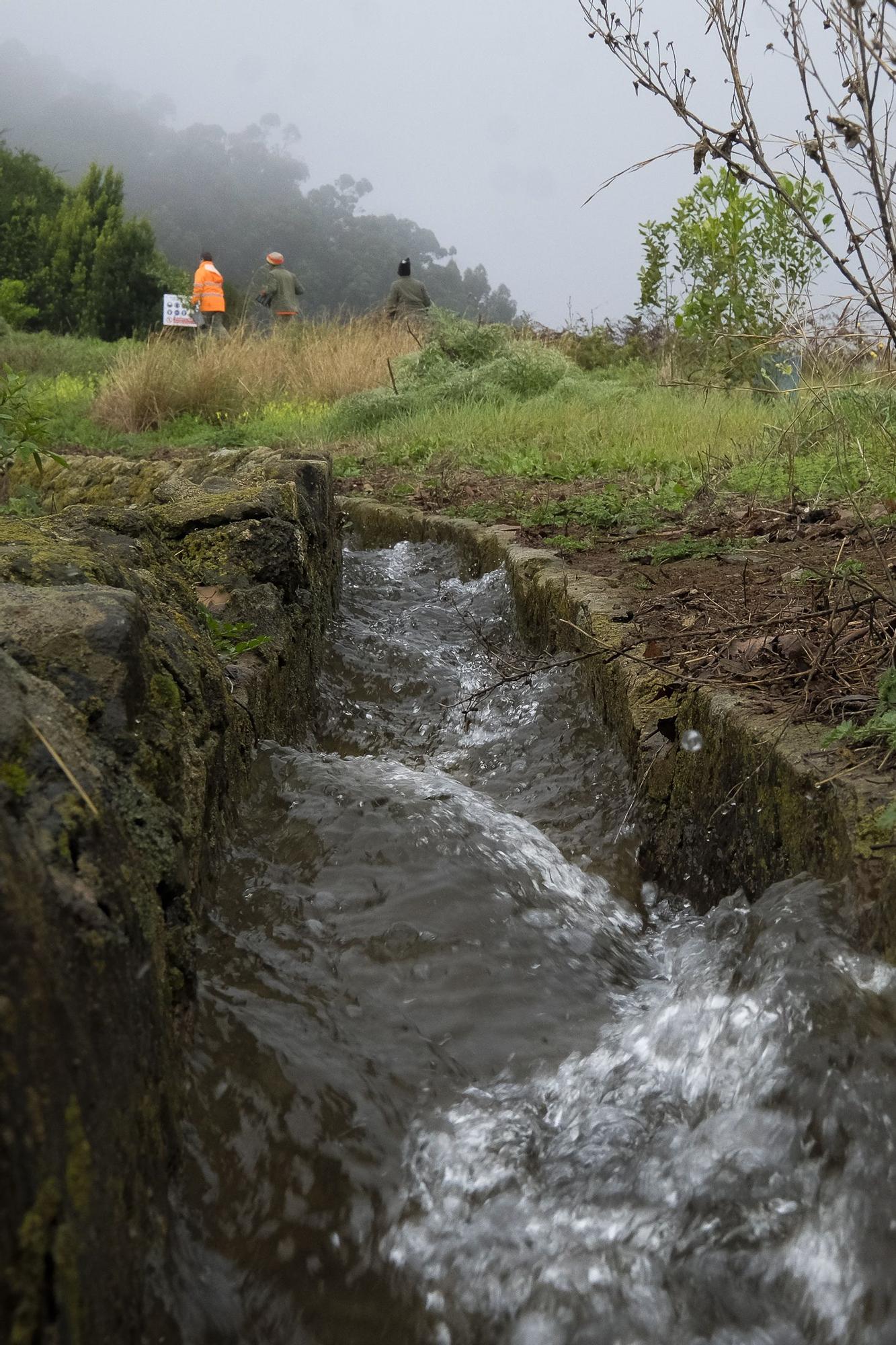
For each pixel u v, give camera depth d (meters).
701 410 9.37
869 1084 1.86
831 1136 1.83
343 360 14.65
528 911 2.81
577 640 4.30
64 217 37.94
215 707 2.78
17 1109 1.10
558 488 7.72
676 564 4.99
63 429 12.59
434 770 4.10
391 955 2.51
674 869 3.14
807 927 2.18
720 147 2.69
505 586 5.61
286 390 14.22
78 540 2.86
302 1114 1.97
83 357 19.25
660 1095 2.13
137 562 3.07
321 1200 1.83
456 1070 2.21
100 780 1.74
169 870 2.00
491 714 4.46
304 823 2.95
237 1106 1.93
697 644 3.59
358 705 4.77
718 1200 1.79
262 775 3.17
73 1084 1.25
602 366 15.95
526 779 3.91
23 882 1.27
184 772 2.32
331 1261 1.73
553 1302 1.66
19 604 2.10
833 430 5.41
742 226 10.45
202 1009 2.12
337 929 2.57
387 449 10.05
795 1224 1.72
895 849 2.13
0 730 1.56
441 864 2.87
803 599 3.92
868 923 2.10
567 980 2.58
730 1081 2.05
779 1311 1.62
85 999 1.36
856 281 2.64
